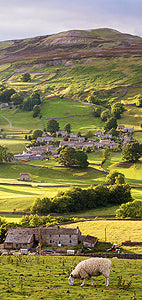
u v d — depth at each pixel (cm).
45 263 4594
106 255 6347
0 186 18825
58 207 13725
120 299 2784
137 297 2847
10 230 8712
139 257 6116
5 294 2898
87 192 14825
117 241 7844
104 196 14875
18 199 15188
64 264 4553
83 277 3225
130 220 10406
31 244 8338
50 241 8406
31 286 3216
